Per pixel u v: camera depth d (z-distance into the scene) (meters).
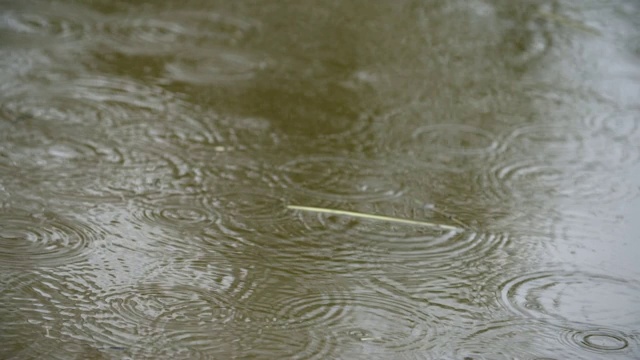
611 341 2.62
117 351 2.42
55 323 2.52
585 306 2.80
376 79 4.44
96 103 3.96
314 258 2.97
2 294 2.62
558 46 4.99
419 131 3.97
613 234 3.24
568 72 4.68
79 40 4.58
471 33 5.08
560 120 4.16
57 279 2.73
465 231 3.21
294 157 3.66
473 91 4.40
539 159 3.79
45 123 3.75
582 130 4.07
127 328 2.53
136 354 2.41
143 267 2.84
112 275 2.78
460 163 3.71
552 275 2.96
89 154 3.54
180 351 2.44
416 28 5.10
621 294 2.87
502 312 2.74
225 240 3.04
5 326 2.48
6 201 3.14
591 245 3.16
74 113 3.85
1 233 2.94
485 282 2.90
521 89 4.46
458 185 3.54
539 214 3.36
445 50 4.84
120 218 3.12
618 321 2.73
